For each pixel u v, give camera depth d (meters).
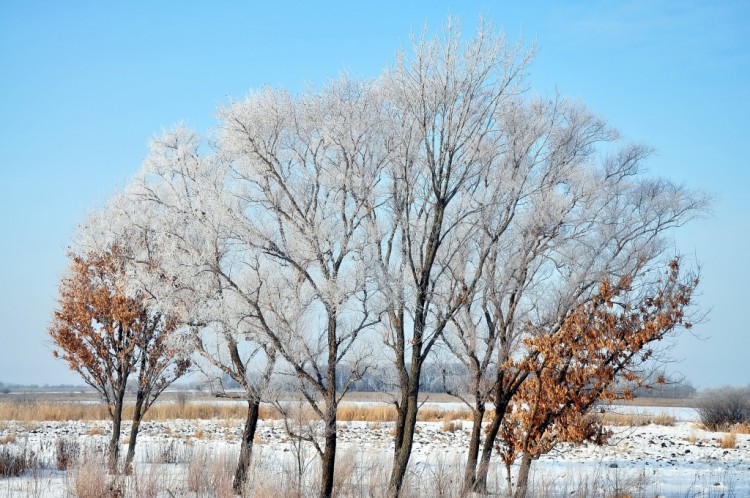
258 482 11.15
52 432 25.92
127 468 14.12
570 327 11.78
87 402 44.97
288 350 10.52
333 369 10.61
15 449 19.06
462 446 22.83
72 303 14.91
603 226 12.73
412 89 11.06
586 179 12.48
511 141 12.59
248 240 10.48
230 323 10.91
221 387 12.34
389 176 11.38
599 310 11.88
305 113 11.25
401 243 11.34
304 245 10.45
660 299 11.72
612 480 14.71
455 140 10.95
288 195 10.61
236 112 10.55
